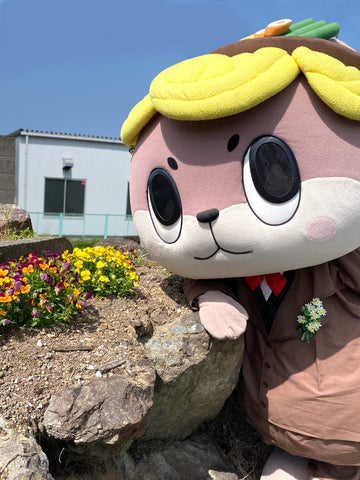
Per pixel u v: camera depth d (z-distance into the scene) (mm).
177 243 991
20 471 635
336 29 1009
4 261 1353
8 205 2436
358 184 874
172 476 1064
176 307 1214
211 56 922
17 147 5953
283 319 1050
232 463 1202
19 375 844
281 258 933
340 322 1019
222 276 1029
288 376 1032
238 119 885
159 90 908
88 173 6266
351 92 828
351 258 1039
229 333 962
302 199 870
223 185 903
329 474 1075
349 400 964
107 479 904
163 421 1076
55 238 1771
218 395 1112
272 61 852
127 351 976
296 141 860
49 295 1028
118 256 1325
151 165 1010
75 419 779
